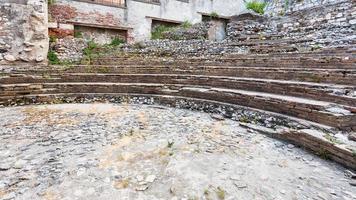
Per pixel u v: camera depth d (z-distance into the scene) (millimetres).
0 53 10227
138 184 3260
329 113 4387
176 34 14797
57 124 5758
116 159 3967
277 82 6121
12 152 4230
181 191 3086
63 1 12984
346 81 5309
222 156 4043
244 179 3348
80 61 11883
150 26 15883
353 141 3881
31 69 9602
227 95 6750
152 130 5352
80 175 3484
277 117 5258
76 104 8008
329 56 6719
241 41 11305
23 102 7844
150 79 9133
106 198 2975
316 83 5715
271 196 2973
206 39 13719
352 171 3459
